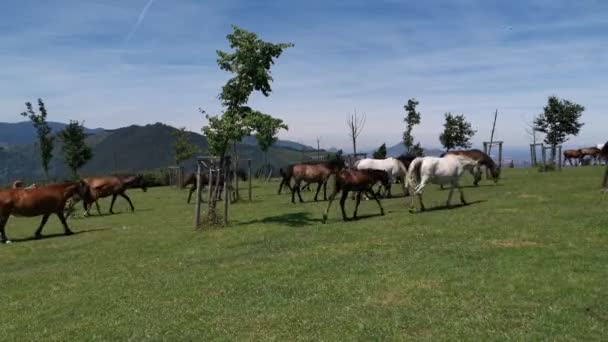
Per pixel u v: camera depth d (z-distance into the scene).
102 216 27.86
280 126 20.83
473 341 7.88
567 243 12.97
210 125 20.66
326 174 27.62
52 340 9.46
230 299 10.86
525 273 10.80
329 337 8.44
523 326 8.30
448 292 10.05
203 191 41.22
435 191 26.95
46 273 14.91
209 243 17.39
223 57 20.64
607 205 17.38
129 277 13.57
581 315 8.59
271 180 53.97
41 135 53.19
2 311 11.56
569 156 51.38
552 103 51.47
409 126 52.56
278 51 20.88
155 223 23.47
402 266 12.12
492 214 17.64
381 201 25.00
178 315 10.14
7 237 21.94
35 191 21.03
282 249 15.38
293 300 10.41
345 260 13.23
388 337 8.24
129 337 9.26
